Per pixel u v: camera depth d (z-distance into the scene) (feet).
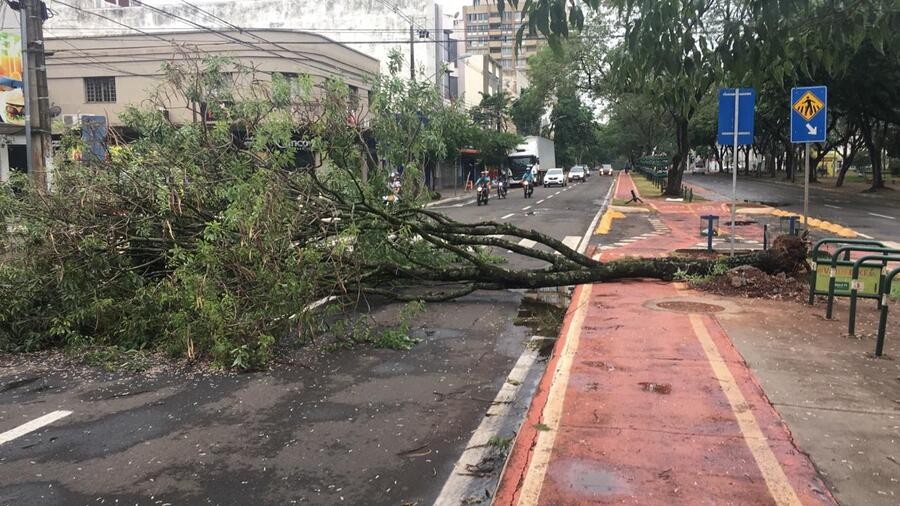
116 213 25.26
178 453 14.90
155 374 20.84
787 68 18.17
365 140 32.37
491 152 168.66
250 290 22.12
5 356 23.09
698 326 23.29
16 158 76.74
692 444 13.79
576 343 21.57
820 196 124.16
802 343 21.01
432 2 167.63
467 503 12.57
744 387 17.04
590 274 31.89
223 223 23.00
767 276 30.19
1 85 72.33
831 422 14.76
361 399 18.39
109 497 12.87
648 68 15.90
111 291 24.62
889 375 17.87
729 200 113.60
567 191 156.46
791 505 11.33
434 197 34.35
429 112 32.99
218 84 29.48
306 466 14.20
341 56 109.29
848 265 25.02
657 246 51.19
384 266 28.84
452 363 21.84
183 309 22.18
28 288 23.68
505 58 361.30
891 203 103.04
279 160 27.04
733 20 15.51
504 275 30.81
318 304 26.68
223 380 20.17
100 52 101.50
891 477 12.25
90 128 28.96
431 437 15.74
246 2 167.53
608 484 12.19
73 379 20.49
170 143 27.78
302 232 25.66
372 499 12.75
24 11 49.01
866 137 135.64
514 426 16.39
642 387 17.25
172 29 156.97
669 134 233.76
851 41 16.97
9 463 14.44
